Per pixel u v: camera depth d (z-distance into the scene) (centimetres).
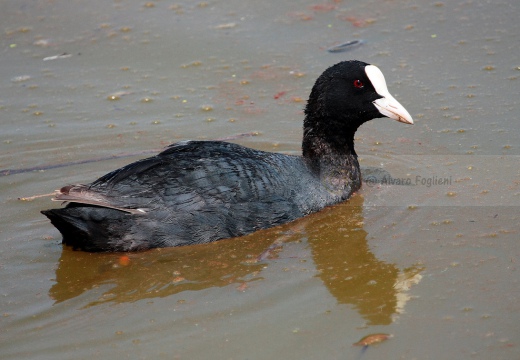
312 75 1383
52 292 885
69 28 1542
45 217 1045
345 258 935
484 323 789
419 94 1308
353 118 1072
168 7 1609
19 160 1186
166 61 1445
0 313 843
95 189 929
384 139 1231
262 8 1596
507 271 877
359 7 1584
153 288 888
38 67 1434
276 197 998
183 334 798
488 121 1225
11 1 1628
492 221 986
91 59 1456
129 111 1312
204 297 867
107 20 1568
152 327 812
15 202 1080
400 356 750
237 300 857
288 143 1217
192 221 947
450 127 1223
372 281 884
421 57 1409
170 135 1242
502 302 822
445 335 775
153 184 943
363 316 819
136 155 1192
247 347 775
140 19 1567
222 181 962
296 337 788
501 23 1489
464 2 1570
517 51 1401
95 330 811
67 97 1350
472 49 1419
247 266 926
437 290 854
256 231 992
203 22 1555
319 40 1480
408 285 870
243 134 1243
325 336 788
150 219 934
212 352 769
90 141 1233
